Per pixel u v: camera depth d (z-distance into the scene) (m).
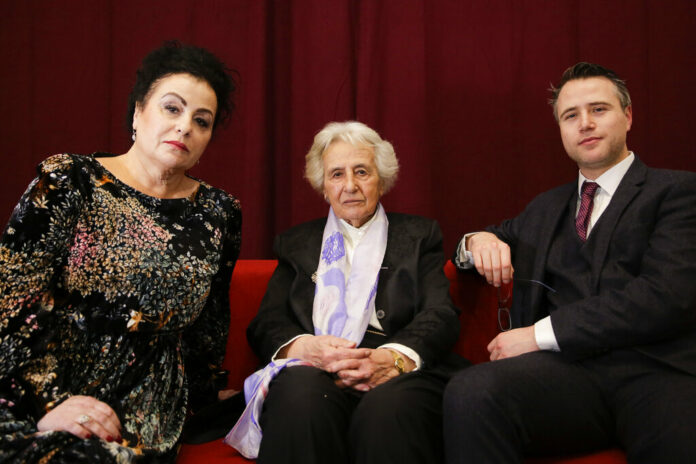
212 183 2.34
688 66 2.20
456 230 2.30
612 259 1.47
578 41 2.25
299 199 2.32
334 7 2.31
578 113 1.58
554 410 1.27
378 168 1.74
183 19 2.34
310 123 2.32
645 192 1.48
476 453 1.17
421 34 2.27
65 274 1.25
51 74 2.33
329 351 1.37
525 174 2.27
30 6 2.33
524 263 1.64
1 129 2.32
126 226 1.33
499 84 2.28
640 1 2.22
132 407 1.29
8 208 2.31
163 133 1.38
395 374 1.37
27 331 1.16
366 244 1.66
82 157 1.35
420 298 1.58
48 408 1.14
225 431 1.49
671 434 1.15
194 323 1.59
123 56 2.33
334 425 1.20
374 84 2.29
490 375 1.25
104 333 1.28
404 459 1.14
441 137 2.30
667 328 1.30
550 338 1.37
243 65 2.33
